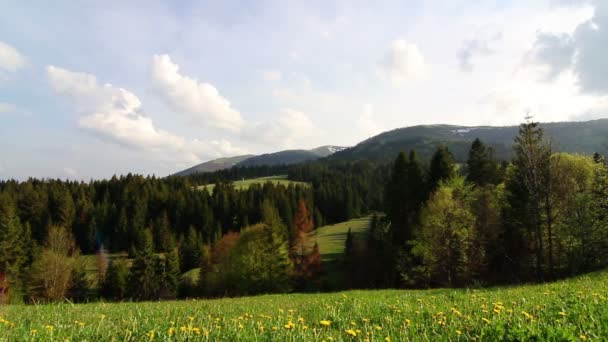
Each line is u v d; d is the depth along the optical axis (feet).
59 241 197.26
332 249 256.11
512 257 123.13
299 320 21.52
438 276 124.47
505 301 30.25
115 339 17.63
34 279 161.99
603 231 105.50
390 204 174.29
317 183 451.94
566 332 14.85
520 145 111.86
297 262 187.62
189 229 301.43
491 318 20.68
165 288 193.88
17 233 210.38
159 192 362.33
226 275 171.63
